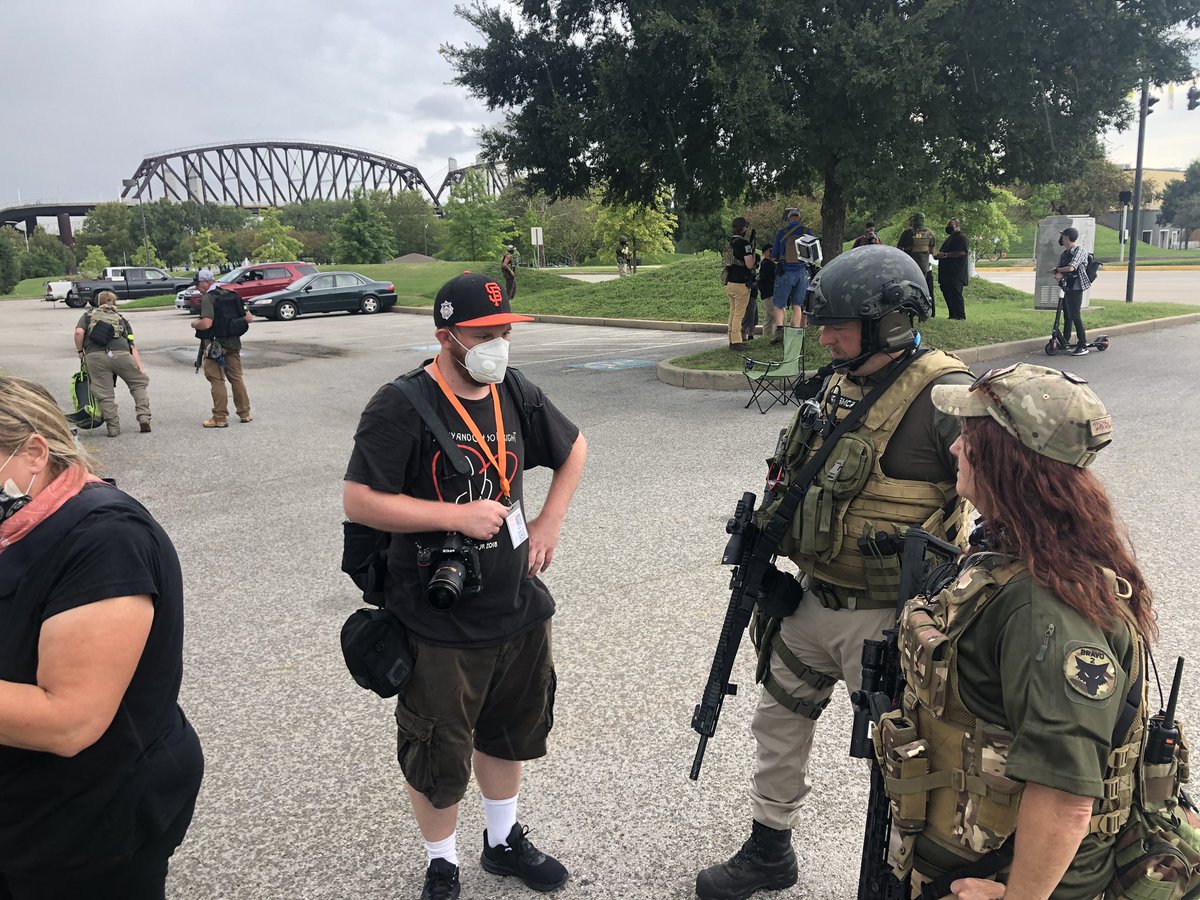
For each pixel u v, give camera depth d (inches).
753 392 398.3
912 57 413.1
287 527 248.8
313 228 4648.1
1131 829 57.7
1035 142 493.0
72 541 63.2
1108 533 54.6
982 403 57.4
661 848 111.7
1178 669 56.7
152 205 4288.9
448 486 90.0
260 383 538.9
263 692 153.4
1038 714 51.6
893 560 82.8
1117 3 437.1
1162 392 378.6
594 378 493.0
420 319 988.6
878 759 63.9
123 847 69.5
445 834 101.4
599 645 165.9
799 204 1111.0
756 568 92.1
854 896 102.2
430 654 91.3
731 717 141.1
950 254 589.6
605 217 1692.9
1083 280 482.0
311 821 118.6
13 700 60.9
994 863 57.6
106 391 380.5
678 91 485.1
